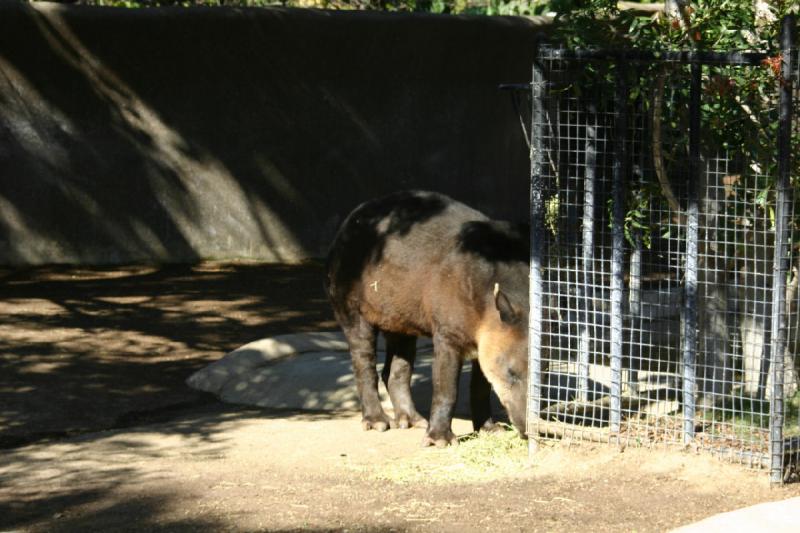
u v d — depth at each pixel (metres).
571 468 7.77
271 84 14.73
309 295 12.93
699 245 8.41
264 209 14.88
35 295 12.51
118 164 14.16
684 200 8.36
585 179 8.10
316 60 14.89
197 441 8.73
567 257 8.17
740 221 8.23
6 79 13.55
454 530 7.03
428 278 8.43
